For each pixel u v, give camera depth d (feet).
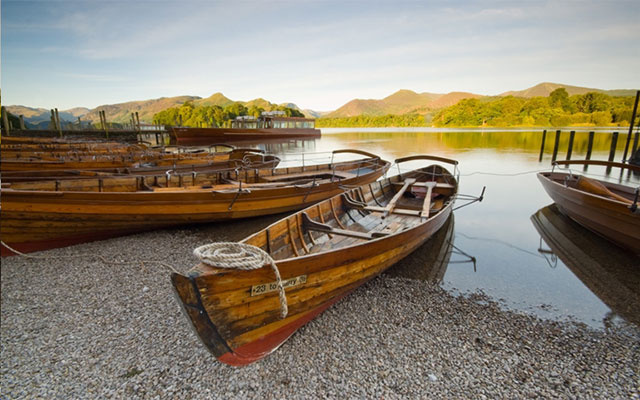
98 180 31.48
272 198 34.96
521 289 21.71
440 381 13.52
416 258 26.45
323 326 17.10
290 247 19.31
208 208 31.48
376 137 214.28
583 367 14.53
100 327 16.99
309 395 12.75
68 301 19.38
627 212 23.72
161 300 19.42
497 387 13.26
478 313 18.72
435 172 43.09
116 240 29.40
